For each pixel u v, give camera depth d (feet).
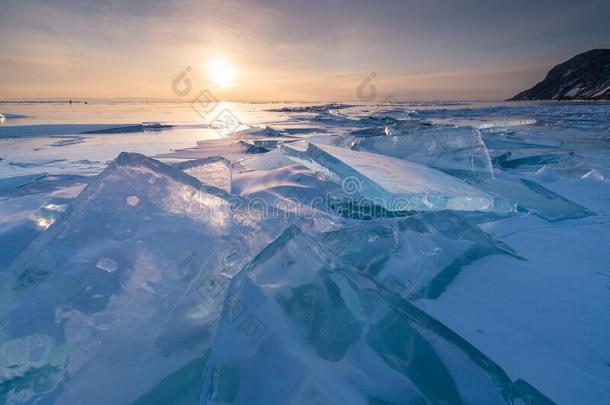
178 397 2.12
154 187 3.35
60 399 2.06
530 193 7.48
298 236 2.85
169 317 2.51
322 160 6.30
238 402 1.84
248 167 9.89
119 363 2.22
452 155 9.35
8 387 2.08
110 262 2.64
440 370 2.14
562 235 5.33
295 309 2.35
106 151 15.64
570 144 17.11
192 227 3.15
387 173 6.22
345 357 2.11
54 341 2.23
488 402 2.01
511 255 4.53
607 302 3.50
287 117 48.60
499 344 2.85
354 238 4.00
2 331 2.19
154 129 27.89
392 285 3.54
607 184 8.71
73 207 2.92
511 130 24.08
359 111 62.69
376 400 1.88
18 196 6.57
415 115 43.88
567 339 2.93
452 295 3.61
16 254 4.06
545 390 2.39
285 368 1.98
